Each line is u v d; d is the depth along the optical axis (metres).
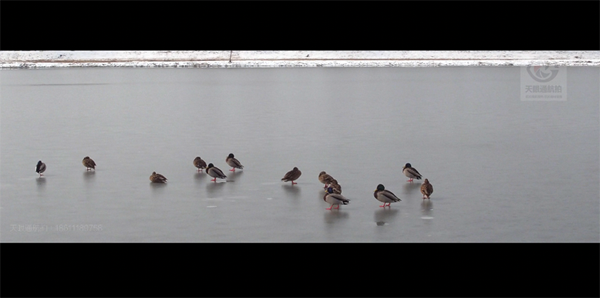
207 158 23.62
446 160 23.00
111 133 30.19
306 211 16.33
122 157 23.95
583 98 47.16
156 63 106.75
